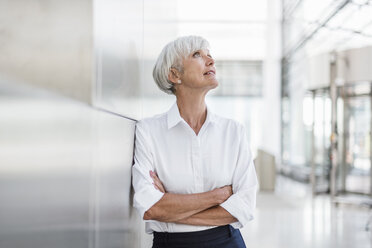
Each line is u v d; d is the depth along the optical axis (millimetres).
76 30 615
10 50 564
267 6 14258
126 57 1105
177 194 1319
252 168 1460
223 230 1394
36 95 416
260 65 15539
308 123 8992
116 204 950
